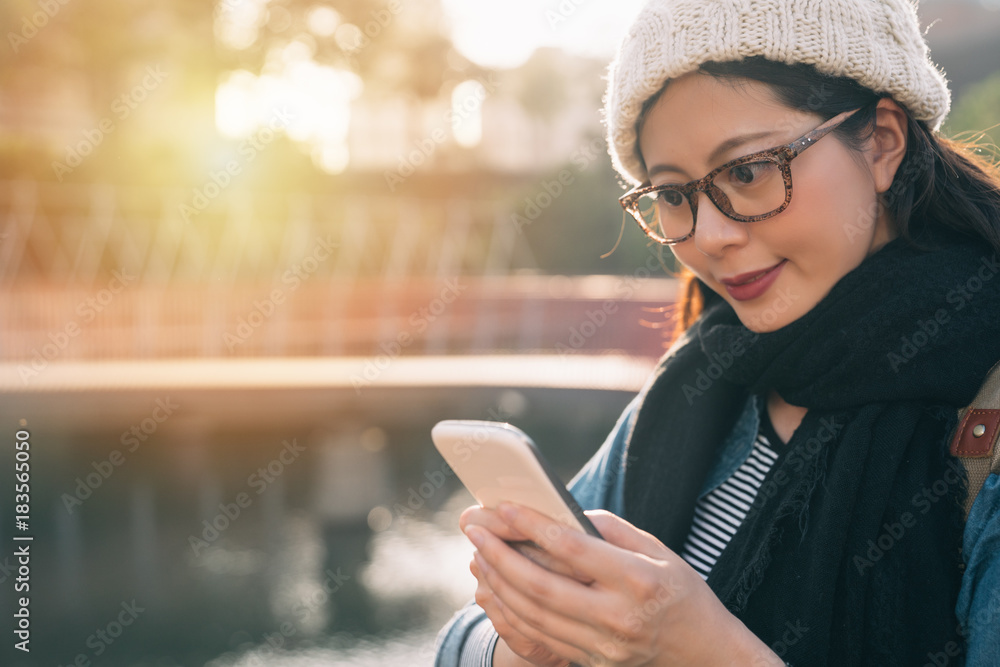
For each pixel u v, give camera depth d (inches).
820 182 35.6
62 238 540.7
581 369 387.9
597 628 30.0
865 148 36.4
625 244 627.8
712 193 36.7
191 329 430.0
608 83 43.3
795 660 36.1
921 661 33.5
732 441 44.7
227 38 585.3
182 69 553.3
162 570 226.7
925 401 36.3
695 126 36.4
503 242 635.5
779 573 38.1
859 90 36.0
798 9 34.6
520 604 31.4
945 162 39.1
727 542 43.1
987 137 45.2
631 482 46.5
